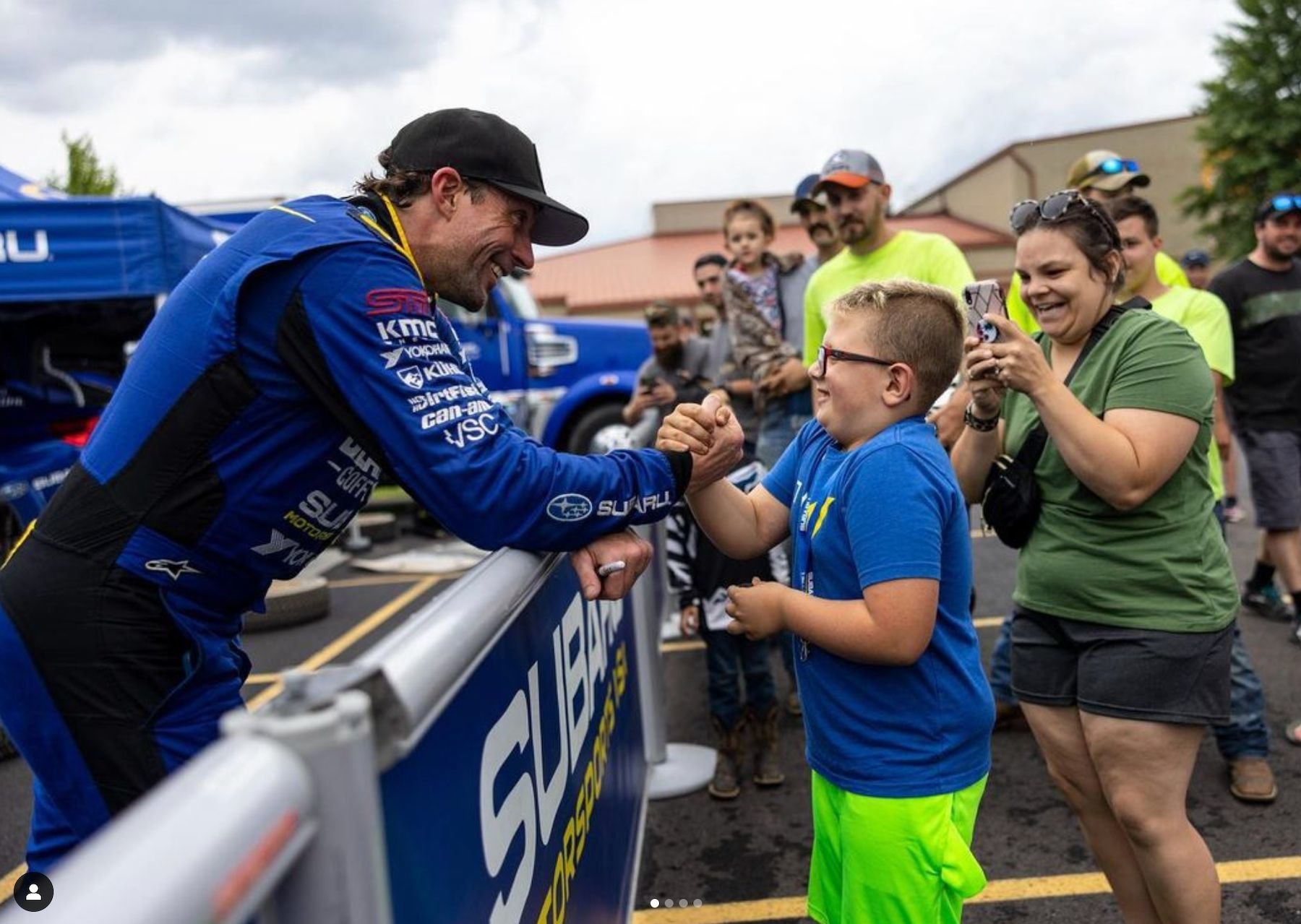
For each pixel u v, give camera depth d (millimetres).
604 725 2023
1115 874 2049
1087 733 1920
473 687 1068
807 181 4672
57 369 5500
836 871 1709
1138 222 3146
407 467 1337
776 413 4316
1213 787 3064
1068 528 1934
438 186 1503
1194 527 1853
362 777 637
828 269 3822
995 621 5066
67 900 439
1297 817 2850
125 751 1380
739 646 3281
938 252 3549
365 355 1317
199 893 482
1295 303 4066
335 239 1359
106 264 4777
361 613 6090
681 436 1611
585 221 1661
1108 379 1892
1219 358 3207
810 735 1705
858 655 1515
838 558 1600
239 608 1517
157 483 1383
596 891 1794
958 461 2096
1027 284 1972
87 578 1378
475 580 1154
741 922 2547
